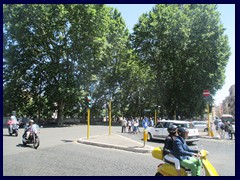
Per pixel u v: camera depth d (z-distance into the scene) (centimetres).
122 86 6306
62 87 4441
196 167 682
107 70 5803
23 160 1157
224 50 4612
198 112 4934
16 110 4847
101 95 6322
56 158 1228
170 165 699
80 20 4494
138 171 990
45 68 4538
